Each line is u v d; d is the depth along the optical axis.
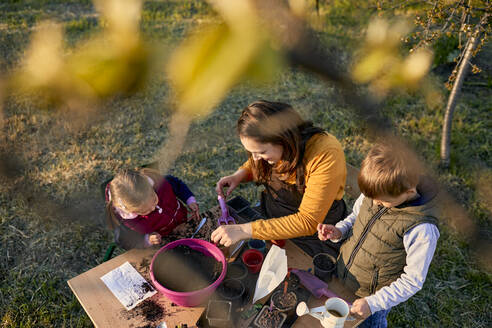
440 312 2.69
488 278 2.87
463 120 4.45
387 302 1.53
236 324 1.57
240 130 1.47
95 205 3.55
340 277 1.79
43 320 2.69
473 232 3.16
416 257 1.45
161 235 2.16
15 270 3.05
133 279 1.84
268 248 1.98
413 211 1.44
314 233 1.99
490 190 3.54
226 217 2.05
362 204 1.69
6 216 3.37
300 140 1.67
